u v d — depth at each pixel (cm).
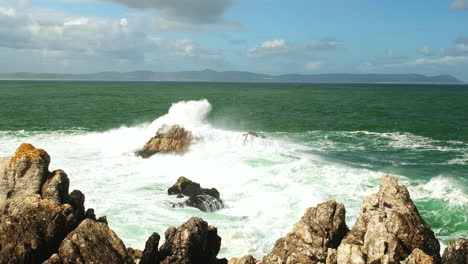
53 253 1116
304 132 4938
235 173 2647
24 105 7862
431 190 2392
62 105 8181
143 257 1182
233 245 1625
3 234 1085
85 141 3759
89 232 1096
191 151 3148
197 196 2072
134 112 7112
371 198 1352
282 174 2612
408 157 3453
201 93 15975
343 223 1341
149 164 2869
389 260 1095
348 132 4941
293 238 1302
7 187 1235
